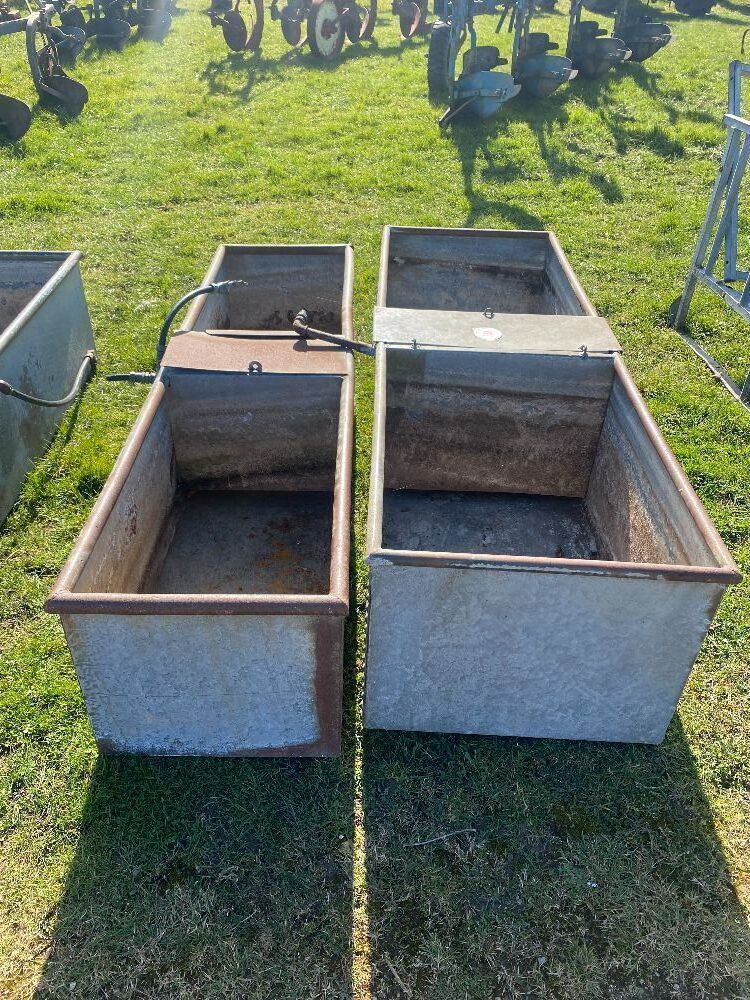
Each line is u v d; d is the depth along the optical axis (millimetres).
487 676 2711
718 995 2291
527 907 2471
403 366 3633
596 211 7422
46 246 6469
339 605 2305
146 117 9500
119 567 2912
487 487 4070
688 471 4285
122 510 2930
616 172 8328
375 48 12984
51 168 8023
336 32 12016
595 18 16094
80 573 2432
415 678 2729
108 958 2324
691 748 2930
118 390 4773
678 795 2779
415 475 4043
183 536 3701
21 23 8797
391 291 4949
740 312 5066
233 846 2590
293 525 3793
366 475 4152
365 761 2852
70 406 4613
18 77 10516
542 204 7516
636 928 2430
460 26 9328
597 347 3615
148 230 6801
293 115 9742
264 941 2365
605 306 5863
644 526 3137
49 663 3170
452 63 9461
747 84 11414
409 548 3730
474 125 9445
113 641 2412
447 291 4969
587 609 2490
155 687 2555
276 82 11031
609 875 2557
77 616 2336
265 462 3828
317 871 2533
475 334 3688
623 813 2727
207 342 3666
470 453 3938
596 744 2941
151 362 5004
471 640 2600
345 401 3357
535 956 2359
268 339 3768
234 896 2467
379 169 8180
